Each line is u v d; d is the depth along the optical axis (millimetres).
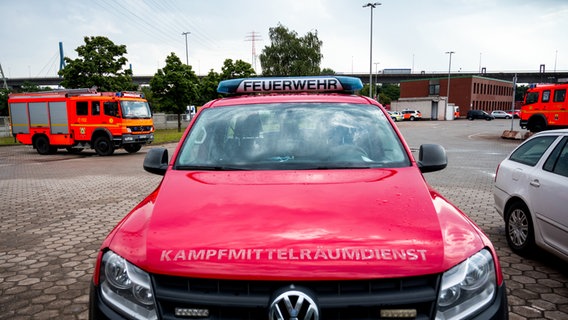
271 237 1801
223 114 3186
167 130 40188
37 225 6102
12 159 16453
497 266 1905
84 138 17609
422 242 1796
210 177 2498
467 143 20062
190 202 2150
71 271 4270
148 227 1977
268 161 2711
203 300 1661
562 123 19859
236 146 2861
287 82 3732
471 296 1746
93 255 4762
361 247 1740
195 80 33656
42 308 3447
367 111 3191
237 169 2652
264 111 3168
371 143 2863
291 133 2941
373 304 1625
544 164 4188
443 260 1728
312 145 2836
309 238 1787
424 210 2041
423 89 76875
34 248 5027
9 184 10039
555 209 3824
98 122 17250
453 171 10938
